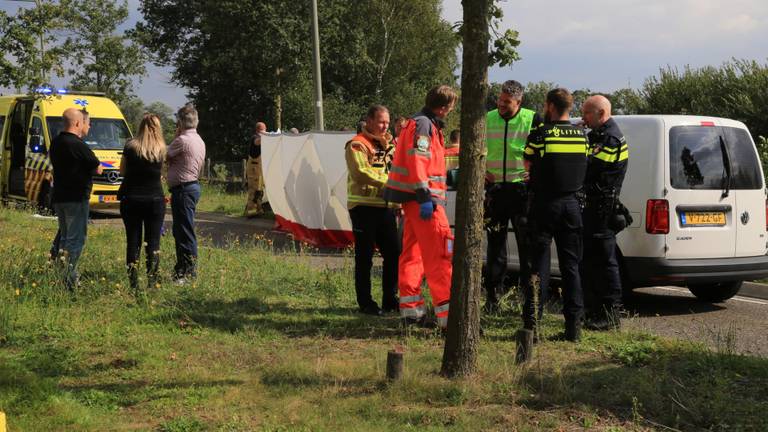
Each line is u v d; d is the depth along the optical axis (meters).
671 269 7.77
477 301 5.13
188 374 5.32
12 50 16.30
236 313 7.25
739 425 4.27
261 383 5.11
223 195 24.73
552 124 6.27
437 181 6.32
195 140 8.44
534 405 4.68
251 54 34.53
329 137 12.68
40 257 8.91
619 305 6.80
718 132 8.23
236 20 34.22
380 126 7.29
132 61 34.59
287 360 5.62
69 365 5.56
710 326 7.48
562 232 6.29
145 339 6.25
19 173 18.31
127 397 4.86
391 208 7.27
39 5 16.30
